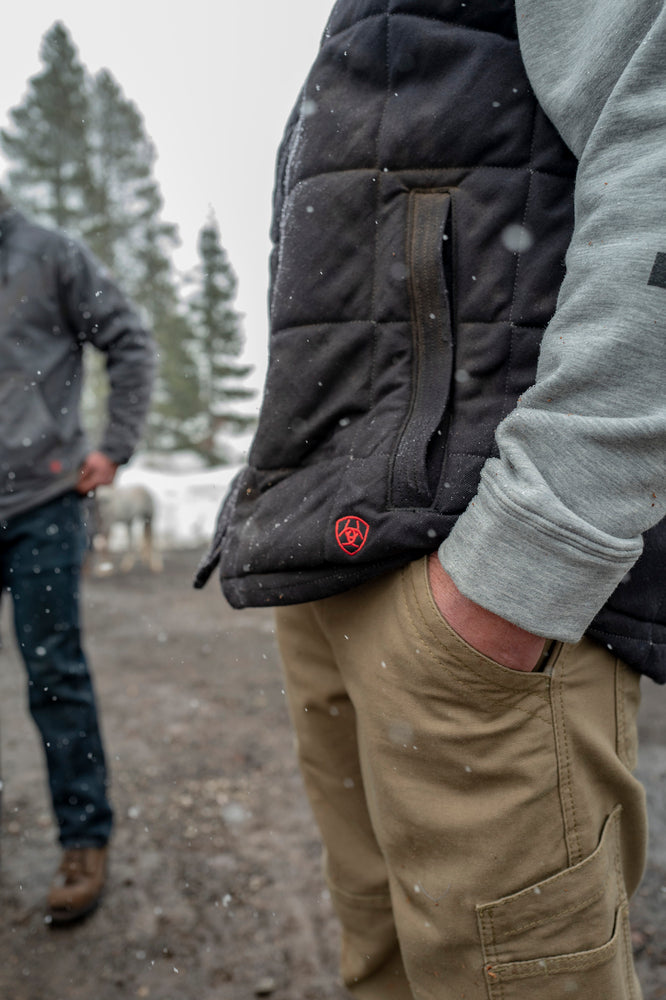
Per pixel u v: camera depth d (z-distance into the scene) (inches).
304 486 39.5
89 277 86.3
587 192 33.0
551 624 31.3
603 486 30.8
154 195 1191.6
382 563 35.6
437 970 37.1
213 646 184.1
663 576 36.4
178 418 1203.2
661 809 91.1
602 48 32.9
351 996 64.4
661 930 70.5
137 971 67.6
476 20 37.1
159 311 1210.0
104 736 121.4
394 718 36.1
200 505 579.5
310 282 39.7
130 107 1183.6
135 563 394.6
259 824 92.0
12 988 65.5
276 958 69.1
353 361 38.7
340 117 39.3
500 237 36.1
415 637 34.4
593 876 34.0
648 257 30.5
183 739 119.8
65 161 1136.8
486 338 36.1
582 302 31.9
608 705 35.9
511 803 34.0
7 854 86.1
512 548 31.3
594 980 34.0
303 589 38.1
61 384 84.6
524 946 34.4
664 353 30.5
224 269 1301.7
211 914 75.3
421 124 36.8
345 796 48.7
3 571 78.4
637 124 31.6
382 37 38.2
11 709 136.2
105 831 78.0
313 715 48.3
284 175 47.7
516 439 32.1
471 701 33.8
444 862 35.9
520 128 36.1
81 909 74.3
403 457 35.5
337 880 49.0
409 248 36.8
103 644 187.9
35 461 78.9
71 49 1143.6
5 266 81.5
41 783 104.3
